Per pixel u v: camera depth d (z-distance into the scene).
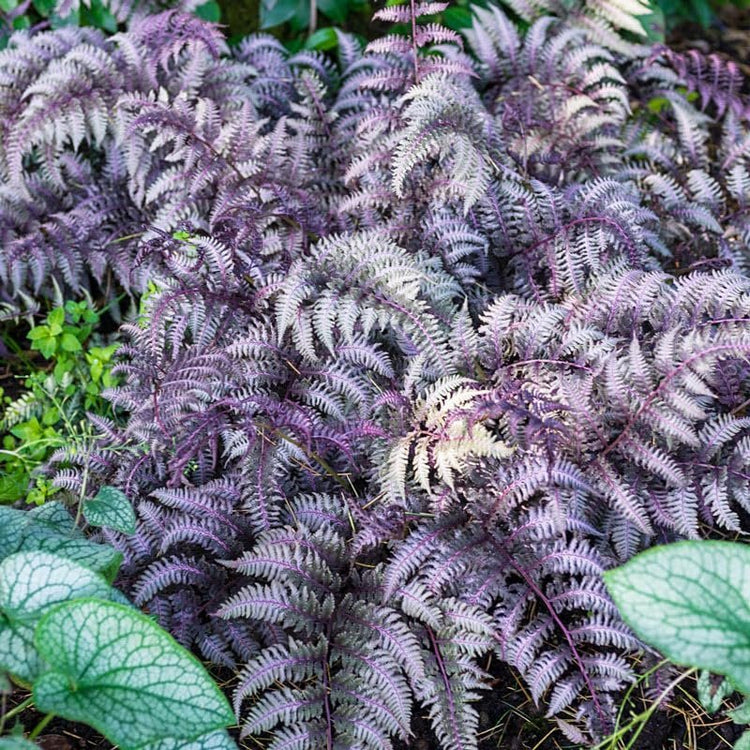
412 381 1.68
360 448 1.71
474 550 1.62
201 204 1.91
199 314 1.74
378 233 1.79
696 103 2.28
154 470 1.76
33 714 1.62
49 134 1.92
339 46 2.09
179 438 1.70
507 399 1.63
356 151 1.94
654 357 1.67
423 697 1.59
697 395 1.69
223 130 1.88
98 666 1.43
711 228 1.91
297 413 1.68
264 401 1.68
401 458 1.64
